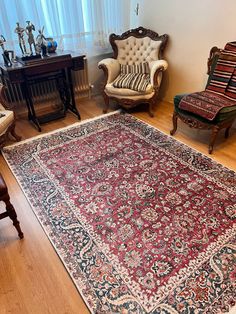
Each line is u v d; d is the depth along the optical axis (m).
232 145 2.59
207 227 1.69
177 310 1.27
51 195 2.02
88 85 3.75
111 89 3.12
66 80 3.27
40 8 2.93
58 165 2.37
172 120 2.98
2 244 1.64
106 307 1.29
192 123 2.50
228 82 2.48
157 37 3.29
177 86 3.46
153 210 1.85
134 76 3.22
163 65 3.01
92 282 1.41
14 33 2.91
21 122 3.20
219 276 1.41
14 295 1.36
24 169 2.32
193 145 2.61
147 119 3.19
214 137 2.37
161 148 2.58
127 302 1.31
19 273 1.47
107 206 1.90
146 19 3.47
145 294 1.34
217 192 1.98
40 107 3.47
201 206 1.86
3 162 2.44
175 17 3.06
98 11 3.37
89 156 2.48
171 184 2.09
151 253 1.55
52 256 1.56
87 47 3.54
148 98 3.11
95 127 3.02
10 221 1.81
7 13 2.77
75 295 1.36
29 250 1.60
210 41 2.82
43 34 3.00
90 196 1.99
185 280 1.40
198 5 2.76
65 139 2.79
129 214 1.82
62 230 1.72
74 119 3.24
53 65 2.82
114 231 1.70
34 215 1.85
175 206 1.87
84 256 1.55
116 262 1.50
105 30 3.56
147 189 2.04
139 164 2.35
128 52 3.45
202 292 1.34
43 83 3.29
